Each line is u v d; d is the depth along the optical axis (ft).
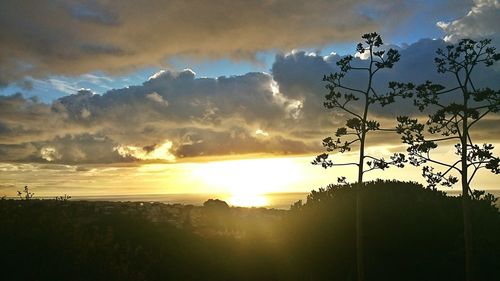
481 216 49.06
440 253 45.55
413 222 46.88
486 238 45.73
